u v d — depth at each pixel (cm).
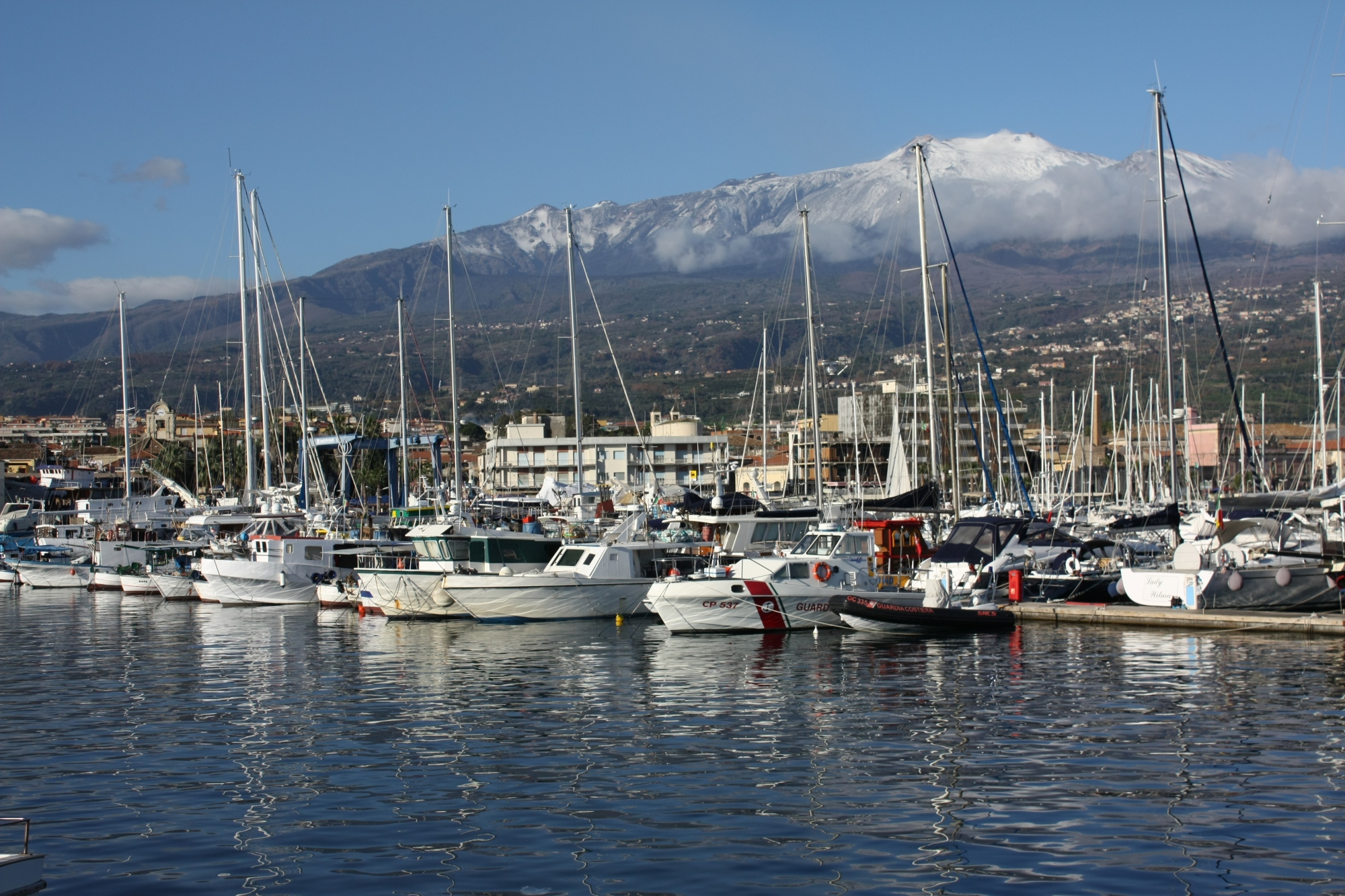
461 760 2367
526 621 4762
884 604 4178
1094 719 2656
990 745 2412
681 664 3600
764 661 3644
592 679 3344
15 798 2117
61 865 1766
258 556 6025
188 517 7744
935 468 5756
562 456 13425
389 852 1811
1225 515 5122
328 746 2503
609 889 1647
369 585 5156
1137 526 5472
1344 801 1984
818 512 5409
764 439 9500
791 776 2197
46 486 12144
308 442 8362
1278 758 2275
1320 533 5041
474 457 17400
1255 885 1620
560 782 2181
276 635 4616
